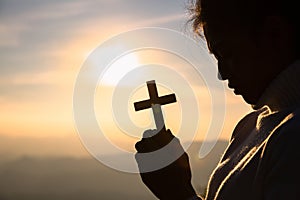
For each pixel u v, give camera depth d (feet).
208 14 4.27
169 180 4.94
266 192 3.84
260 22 4.06
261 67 4.17
